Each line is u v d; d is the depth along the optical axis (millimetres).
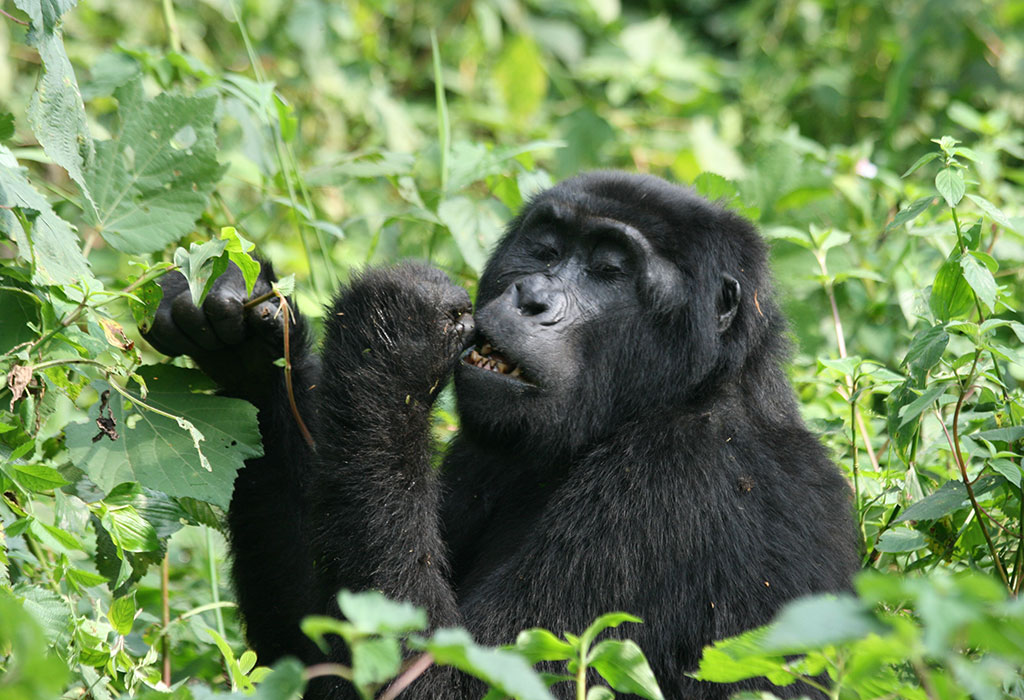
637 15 20750
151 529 6219
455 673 6273
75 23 14555
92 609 6957
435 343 6750
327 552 6426
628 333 7293
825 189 11922
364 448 6484
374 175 10469
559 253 7504
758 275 7684
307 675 3928
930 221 10875
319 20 15836
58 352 6453
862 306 10805
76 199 8031
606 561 6648
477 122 17000
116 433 6332
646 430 7133
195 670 7477
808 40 18219
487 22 17828
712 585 6684
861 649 3914
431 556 6508
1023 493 6785
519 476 7656
